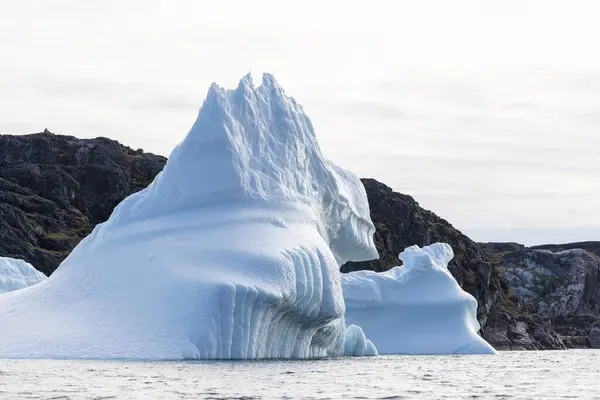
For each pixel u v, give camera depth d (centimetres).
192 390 5756
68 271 9050
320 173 10562
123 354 7825
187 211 9050
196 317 7931
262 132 9719
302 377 6975
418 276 13300
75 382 6125
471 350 12925
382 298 13162
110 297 8450
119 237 8988
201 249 8556
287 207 9425
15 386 5881
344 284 13138
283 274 8438
